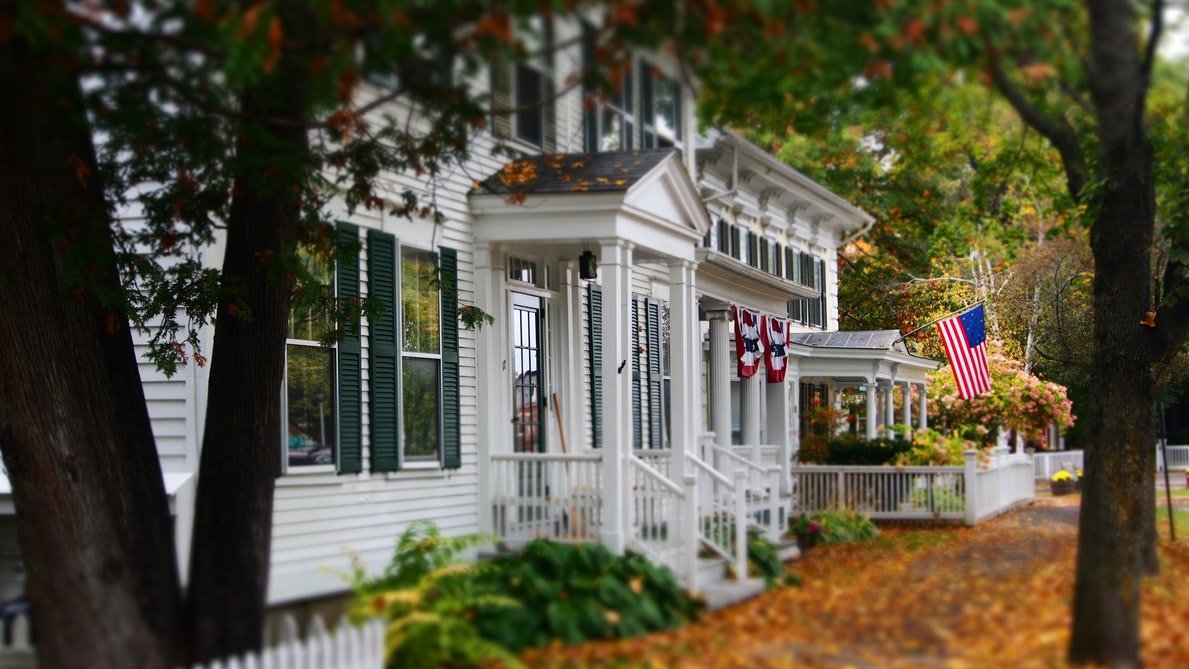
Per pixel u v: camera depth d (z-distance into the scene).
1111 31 13.72
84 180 10.72
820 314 33.88
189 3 8.85
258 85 9.44
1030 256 35.38
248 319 10.91
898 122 15.92
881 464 24.25
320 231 11.57
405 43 9.17
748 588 13.64
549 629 10.96
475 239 15.40
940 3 10.05
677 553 14.13
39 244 10.83
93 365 11.03
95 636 9.34
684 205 16.56
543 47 11.27
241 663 8.73
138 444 11.15
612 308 14.60
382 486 13.95
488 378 15.20
